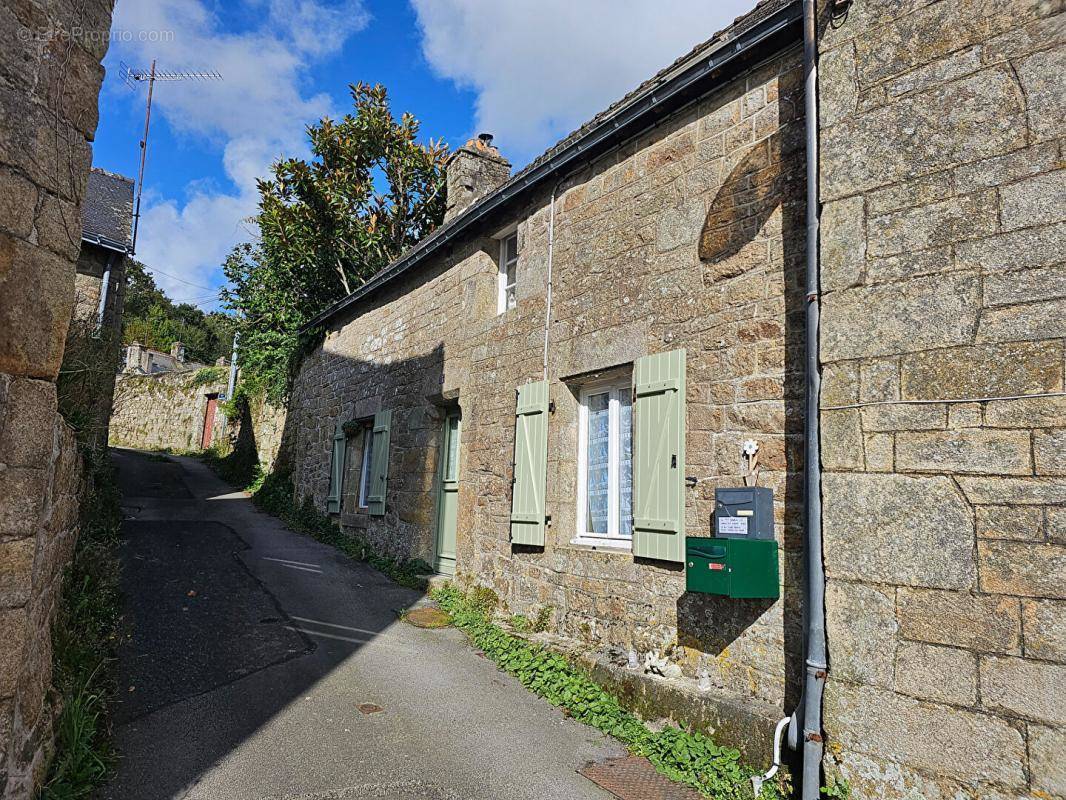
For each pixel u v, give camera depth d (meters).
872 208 3.52
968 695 2.95
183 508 12.37
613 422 5.76
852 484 3.39
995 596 2.94
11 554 2.60
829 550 3.42
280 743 3.97
